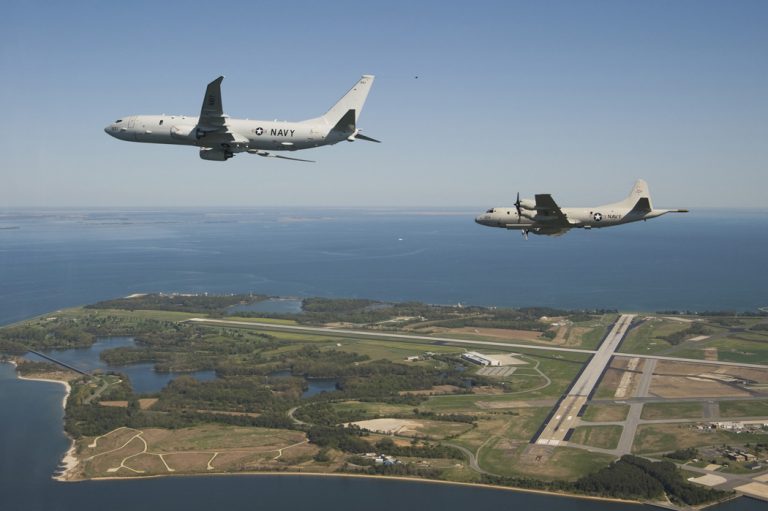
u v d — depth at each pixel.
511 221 142.12
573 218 143.38
